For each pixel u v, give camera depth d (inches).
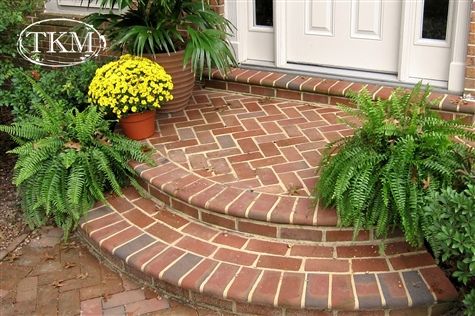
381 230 115.7
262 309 113.3
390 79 182.5
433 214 101.4
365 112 122.0
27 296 126.3
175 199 139.1
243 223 128.8
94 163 145.5
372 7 180.7
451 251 101.1
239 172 142.8
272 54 204.2
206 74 201.0
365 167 115.7
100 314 119.3
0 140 208.2
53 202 141.3
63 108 161.5
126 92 155.9
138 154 150.6
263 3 201.2
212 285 114.9
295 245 125.2
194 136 165.0
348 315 110.3
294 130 165.3
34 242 147.3
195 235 131.6
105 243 131.5
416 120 118.4
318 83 184.7
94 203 147.6
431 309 110.3
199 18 176.4
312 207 125.3
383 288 110.7
